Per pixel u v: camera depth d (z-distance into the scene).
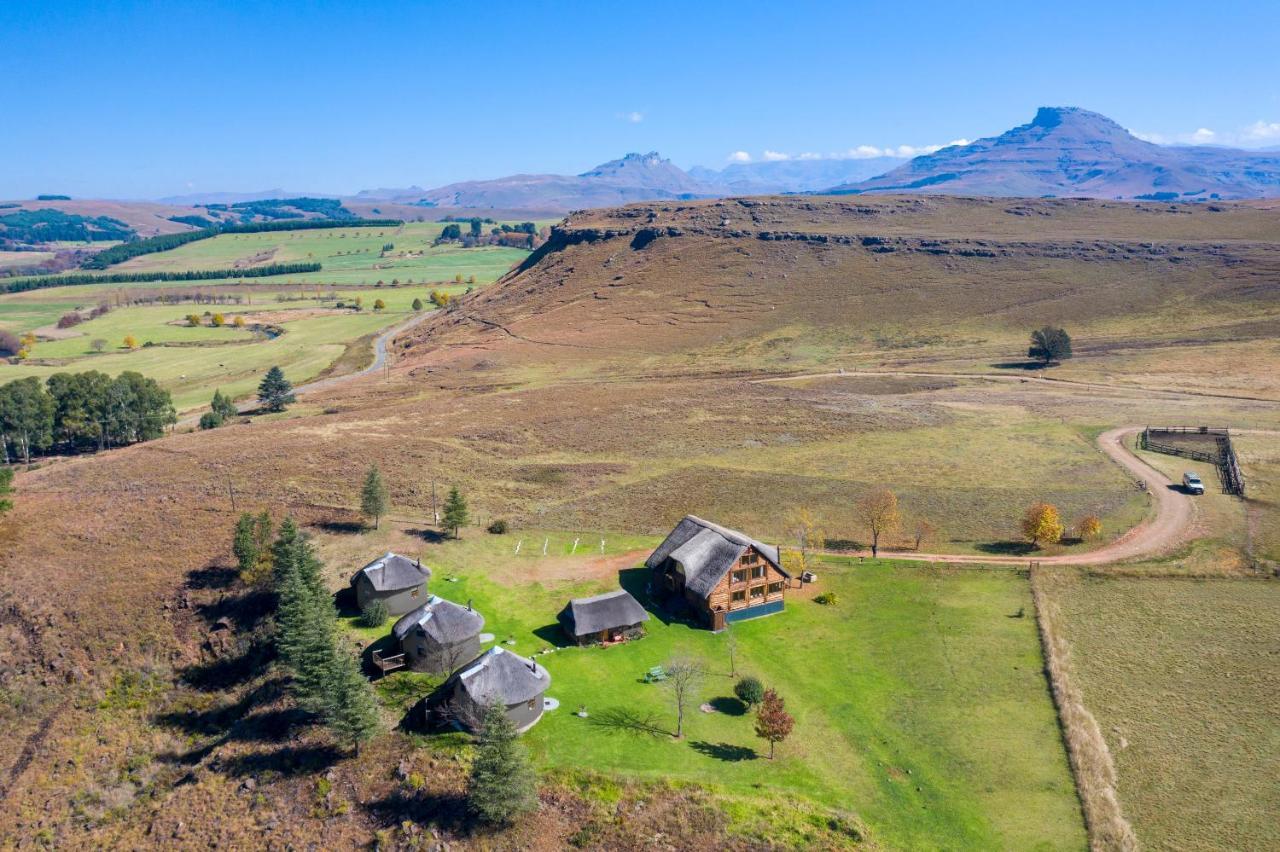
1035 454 99.25
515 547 74.25
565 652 57.06
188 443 106.81
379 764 46.16
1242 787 42.75
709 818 41.09
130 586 64.00
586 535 77.69
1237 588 63.94
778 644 58.31
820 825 40.59
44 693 55.84
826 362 165.62
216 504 79.81
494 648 51.22
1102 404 121.06
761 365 166.50
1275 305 165.12
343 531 74.62
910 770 44.84
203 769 47.75
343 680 45.97
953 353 164.88
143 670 57.59
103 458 102.75
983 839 39.88
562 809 42.12
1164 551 70.50
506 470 97.31
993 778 44.09
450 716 49.31
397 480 90.88
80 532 72.75
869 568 70.00
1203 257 193.38
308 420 123.62
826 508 84.25
